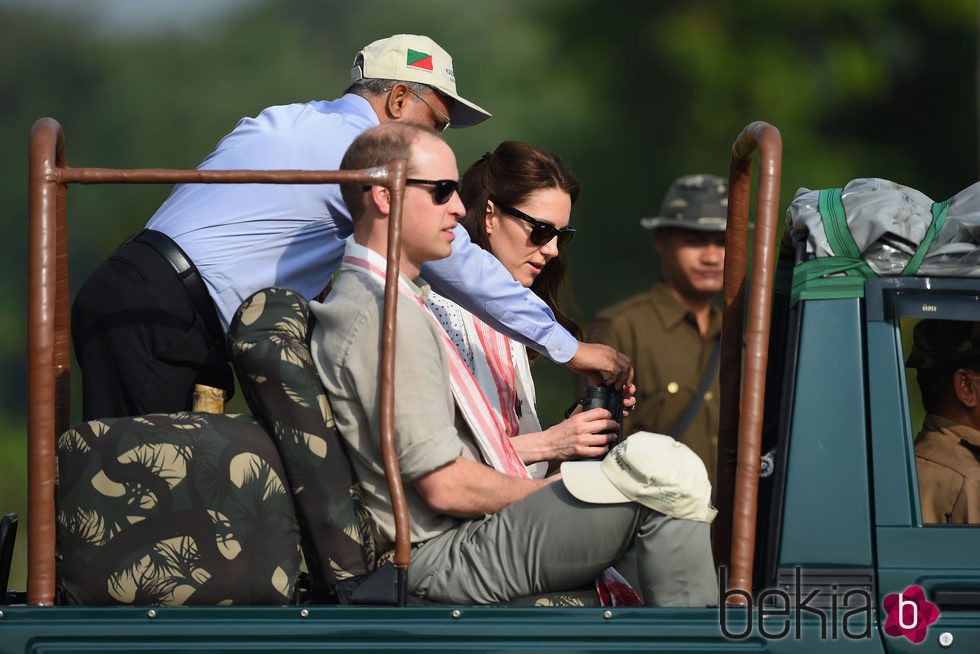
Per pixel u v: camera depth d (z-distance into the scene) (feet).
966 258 33.42
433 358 34.50
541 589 34.86
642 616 31.99
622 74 245.24
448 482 34.27
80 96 314.76
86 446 33.06
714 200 69.15
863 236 33.76
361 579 33.83
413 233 35.63
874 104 232.94
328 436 34.22
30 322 33.04
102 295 41.47
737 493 32.35
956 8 230.48
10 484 215.72
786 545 32.53
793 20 232.73
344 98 47.88
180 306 41.63
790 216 36.22
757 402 32.32
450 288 42.32
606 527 33.91
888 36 234.38
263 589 33.12
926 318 33.68
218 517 33.04
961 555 32.27
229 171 33.19
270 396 34.14
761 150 33.04
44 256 33.19
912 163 234.58
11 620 31.86
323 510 33.91
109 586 32.60
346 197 36.04
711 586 33.63
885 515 32.50
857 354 33.35
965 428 37.99
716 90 232.32
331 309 34.76
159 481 32.91
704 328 69.36
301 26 312.50
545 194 46.19
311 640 31.96
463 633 31.91
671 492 33.22
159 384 41.14
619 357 44.57
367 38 301.22
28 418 32.89
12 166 307.78
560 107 252.21
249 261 42.75
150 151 303.07
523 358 46.62
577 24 253.03
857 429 32.94
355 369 34.09
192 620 32.04
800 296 34.01
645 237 242.99
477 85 261.03
